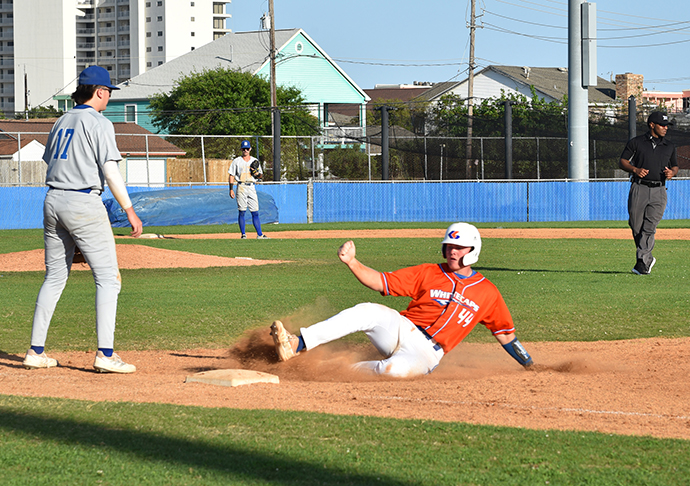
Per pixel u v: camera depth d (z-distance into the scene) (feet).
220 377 21.11
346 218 118.11
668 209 120.16
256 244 74.79
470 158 145.89
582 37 116.98
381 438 15.56
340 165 160.86
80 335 30.81
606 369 24.45
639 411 18.60
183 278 49.29
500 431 16.22
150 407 17.80
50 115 352.28
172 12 548.31
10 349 27.48
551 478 13.42
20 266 55.11
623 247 73.15
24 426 16.06
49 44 541.75
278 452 14.57
